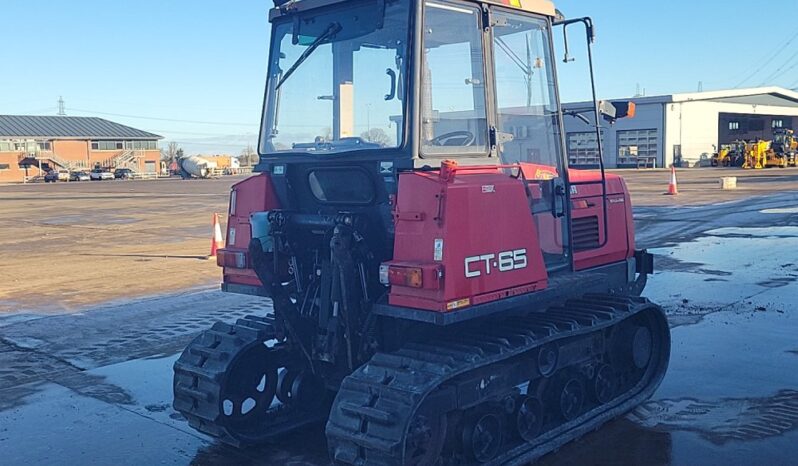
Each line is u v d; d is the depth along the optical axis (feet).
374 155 16.14
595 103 19.17
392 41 16.01
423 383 14.66
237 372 18.48
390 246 16.93
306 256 17.89
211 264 46.52
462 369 15.16
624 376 21.21
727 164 188.14
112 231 68.74
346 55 16.98
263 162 18.71
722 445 17.88
